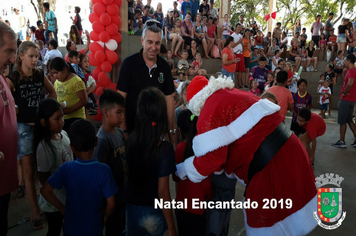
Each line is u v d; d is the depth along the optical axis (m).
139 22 7.46
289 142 1.64
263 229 1.62
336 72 9.50
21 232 2.32
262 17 18.73
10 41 1.40
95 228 1.71
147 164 1.62
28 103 2.39
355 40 9.95
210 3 9.95
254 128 1.57
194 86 1.87
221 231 1.94
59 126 1.97
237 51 7.81
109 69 5.10
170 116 2.54
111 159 1.92
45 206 1.95
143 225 1.72
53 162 2.00
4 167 1.55
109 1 4.84
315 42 11.33
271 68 9.66
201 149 1.59
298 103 4.31
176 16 8.55
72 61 4.12
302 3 18.16
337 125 6.77
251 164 1.64
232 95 1.64
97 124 5.11
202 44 8.42
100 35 4.88
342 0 16.81
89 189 1.66
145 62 2.36
